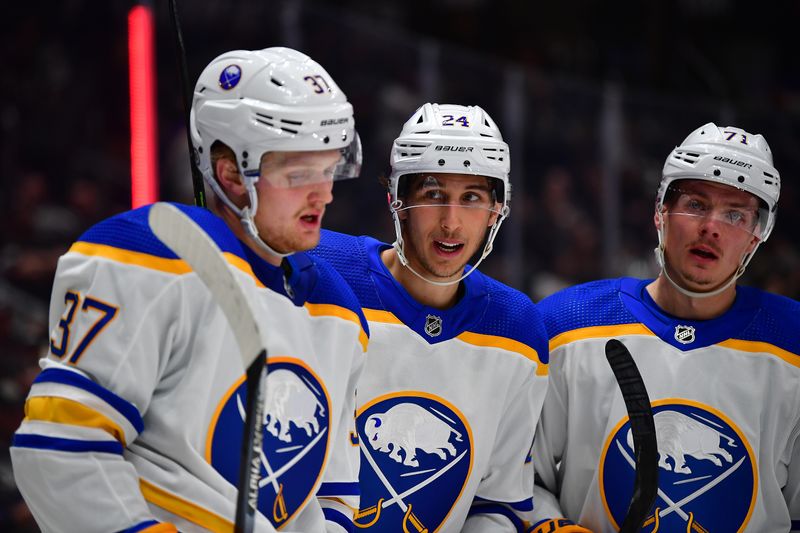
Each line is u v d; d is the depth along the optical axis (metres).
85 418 2.82
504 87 9.84
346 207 8.98
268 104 3.07
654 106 10.27
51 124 8.27
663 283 4.32
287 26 8.95
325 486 3.41
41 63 8.30
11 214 8.03
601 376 4.23
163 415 2.98
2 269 7.86
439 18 12.50
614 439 4.18
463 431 4.02
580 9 12.84
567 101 10.05
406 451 3.96
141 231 3.00
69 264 2.98
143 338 2.92
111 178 8.45
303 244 3.19
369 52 9.30
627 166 10.16
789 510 4.29
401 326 4.00
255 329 2.75
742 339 4.24
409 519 3.99
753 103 13.02
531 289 9.76
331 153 3.15
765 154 4.14
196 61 8.62
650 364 4.23
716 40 13.34
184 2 8.54
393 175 3.91
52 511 2.84
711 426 4.17
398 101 9.36
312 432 3.25
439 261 3.89
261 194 3.13
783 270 9.27
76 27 8.37
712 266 4.12
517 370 4.09
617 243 10.07
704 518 4.15
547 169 9.94
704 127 4.25
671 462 4.15
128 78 8.40
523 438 4.15
